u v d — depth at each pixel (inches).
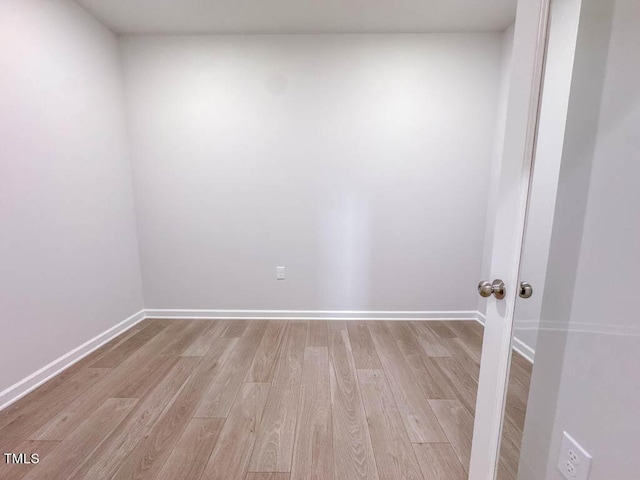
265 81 95.7
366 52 93.8
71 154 77.5
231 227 104.0
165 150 99.9
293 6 79.6
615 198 27.0
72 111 77.7
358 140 98.5
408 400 64.3
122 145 96.8
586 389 30.2
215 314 108.7
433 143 98.5
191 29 90.9
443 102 96.3
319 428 56.2
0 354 61.0
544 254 34.4
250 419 58.6
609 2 27.4
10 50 62.1
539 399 36.4
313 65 94.6
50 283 72.0
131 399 64.2
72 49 77.4
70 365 77.2
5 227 61.6
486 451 39.1
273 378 71.8
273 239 104.6
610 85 27.4
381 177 100.6
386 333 96.7
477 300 107.3
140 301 106.7
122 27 89.9
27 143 66.0
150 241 105.1
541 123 32.1
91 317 85.0
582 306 30.5
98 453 50.7
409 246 104.5
